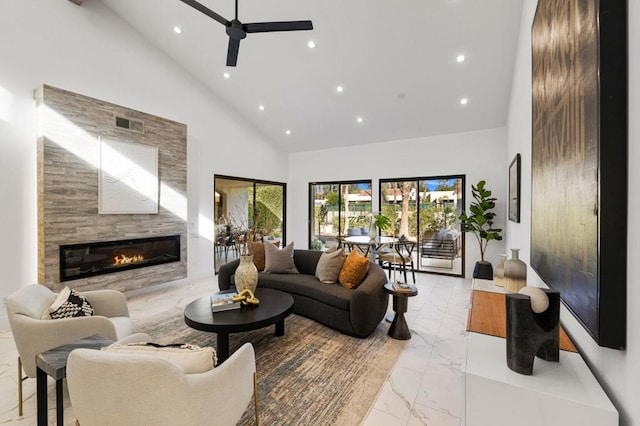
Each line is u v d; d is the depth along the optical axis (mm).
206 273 5586
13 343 2916
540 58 1809
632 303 835
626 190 862
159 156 4656
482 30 3426
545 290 1205
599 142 902
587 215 1004
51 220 3477
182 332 3188
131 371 1135
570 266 1193
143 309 3889
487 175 5445
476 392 1115
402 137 6227
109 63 4227
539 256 1821
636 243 813
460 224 5715
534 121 2000
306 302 3568
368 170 6730
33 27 3537
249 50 4438
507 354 1168
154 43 4762
